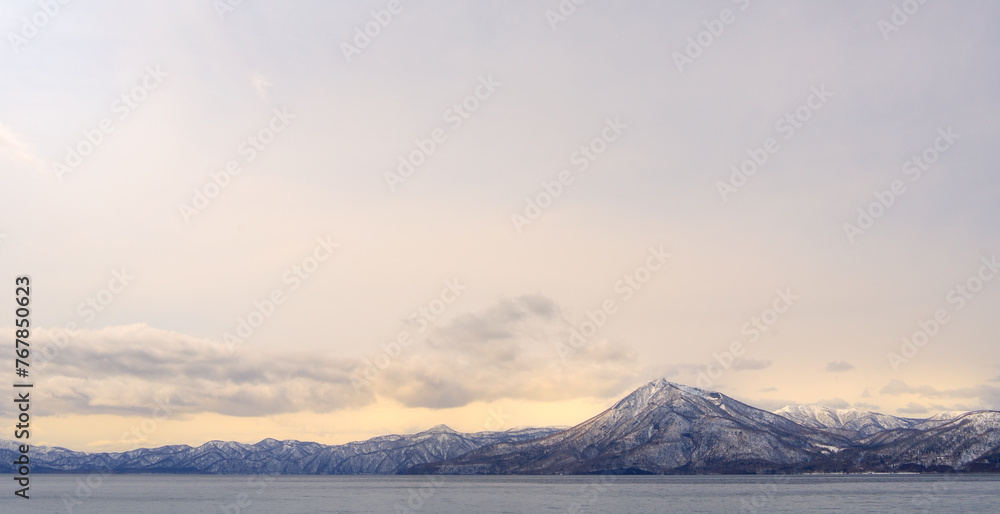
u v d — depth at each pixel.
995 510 175.75
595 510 186.25
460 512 183.88
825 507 189.88
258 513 183.00
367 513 181.50
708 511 180.38
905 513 169.00
